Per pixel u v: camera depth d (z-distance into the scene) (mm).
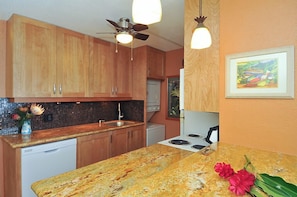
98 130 2584
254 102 1241
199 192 706
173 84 3602
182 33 2617
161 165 1300
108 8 1879
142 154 1558
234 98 1340
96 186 976
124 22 2020
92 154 2492
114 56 3119
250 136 1264
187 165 984
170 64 3652
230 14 1354
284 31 1109
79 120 2986
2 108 2191
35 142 1918
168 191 717
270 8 1162
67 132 2408
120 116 3568
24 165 1837
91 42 2746
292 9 1082
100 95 2889
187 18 1655
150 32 2578
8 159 2016
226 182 786
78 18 2117
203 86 1553
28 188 1862
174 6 1830
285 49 1100
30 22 2098
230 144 1350
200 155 1144
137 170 1205
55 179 1061
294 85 1073
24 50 2051
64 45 2414
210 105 1513
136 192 714
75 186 975
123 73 3291
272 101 1161
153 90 3594
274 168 930
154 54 3449
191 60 1632
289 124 1096
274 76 1146
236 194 671
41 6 1826
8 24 2121
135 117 3500
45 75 2229
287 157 1070
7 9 1888
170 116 3654
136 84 3428
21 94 2029
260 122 1214
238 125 1322
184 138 2324
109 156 2729
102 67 2918
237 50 1316
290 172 886
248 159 990
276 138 1148
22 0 1704
